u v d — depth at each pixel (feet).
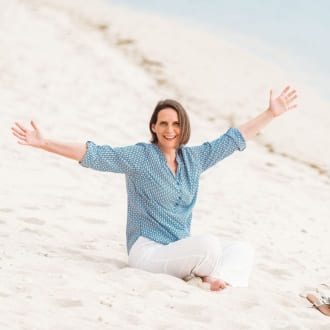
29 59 60.18
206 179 37.73
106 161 17.95
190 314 15.65
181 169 18.69
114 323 14.37
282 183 40.29
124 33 94.84
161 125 18.33
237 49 103.35
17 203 25.91
